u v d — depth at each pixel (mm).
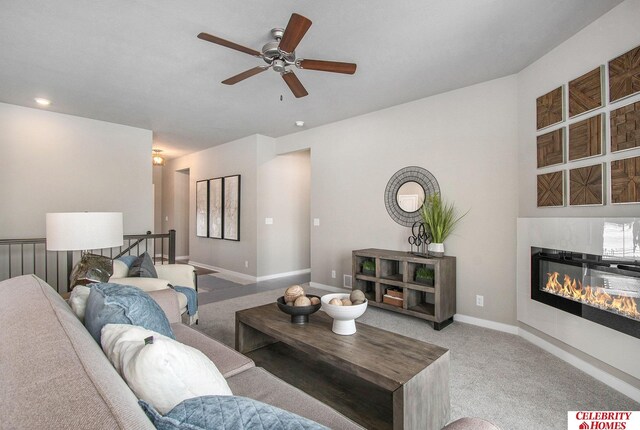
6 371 654
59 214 2152
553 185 2574
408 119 3814
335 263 4656
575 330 2320
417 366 1528
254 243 5484
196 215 6926
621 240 1963
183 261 7695
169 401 797
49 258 4164
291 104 3883
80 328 1025
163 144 6180
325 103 3846
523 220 2867
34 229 4059
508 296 3078
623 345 1958
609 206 2102
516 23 2229
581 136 2309
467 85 3311
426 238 3570
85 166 4434
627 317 1927
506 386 2102
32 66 2885
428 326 3236
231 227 5906
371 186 4203
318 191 4898
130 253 4797
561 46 2494
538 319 2697
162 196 8352
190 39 2436
